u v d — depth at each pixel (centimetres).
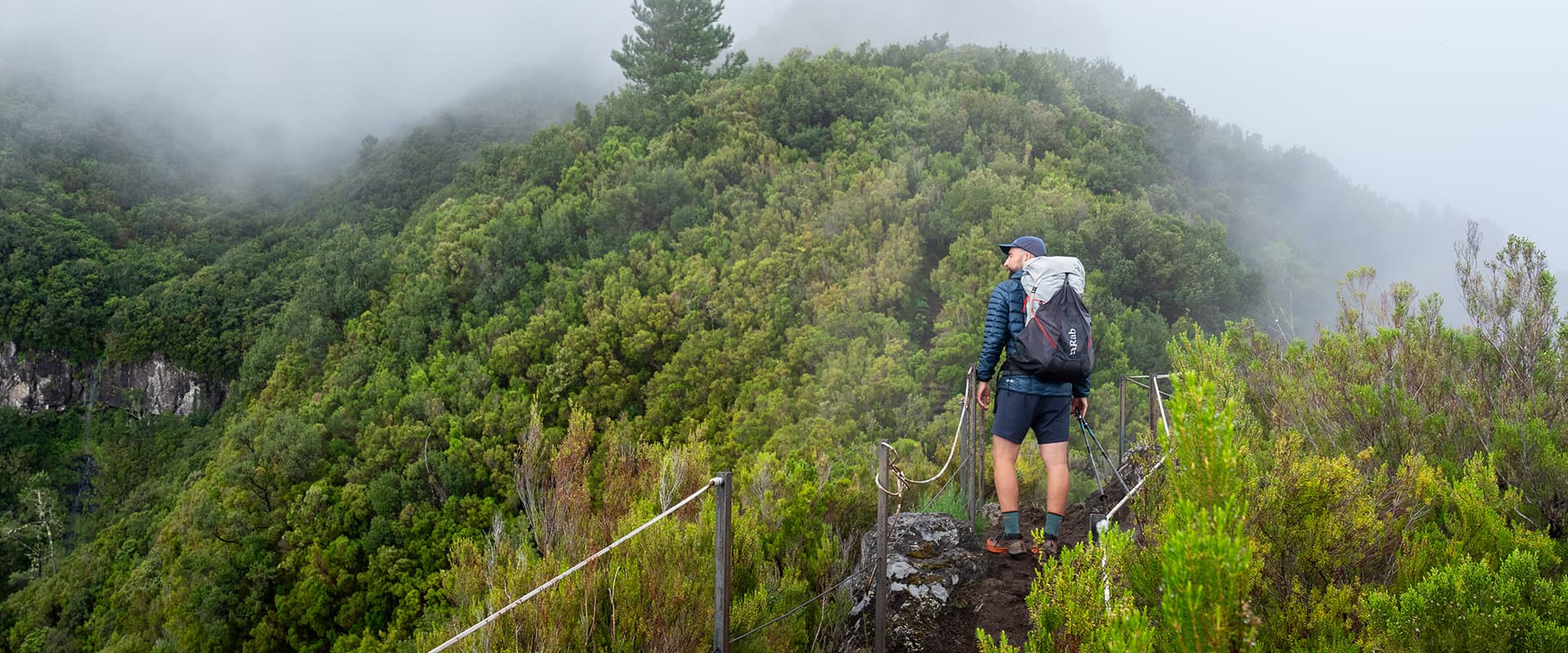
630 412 2909
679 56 6438
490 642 289
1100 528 227
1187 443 149
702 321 3031
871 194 3241
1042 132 4275
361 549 2422
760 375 2558
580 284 3547
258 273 8088
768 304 2881
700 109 4956
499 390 2997
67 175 10862
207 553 2467
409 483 2556
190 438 6569
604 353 3028
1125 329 2462
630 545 336
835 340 2523
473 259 3900
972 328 2345
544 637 292
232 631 2392
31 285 7625
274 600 2430
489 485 2591
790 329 2711
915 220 3170
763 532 490
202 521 2639
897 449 1559
